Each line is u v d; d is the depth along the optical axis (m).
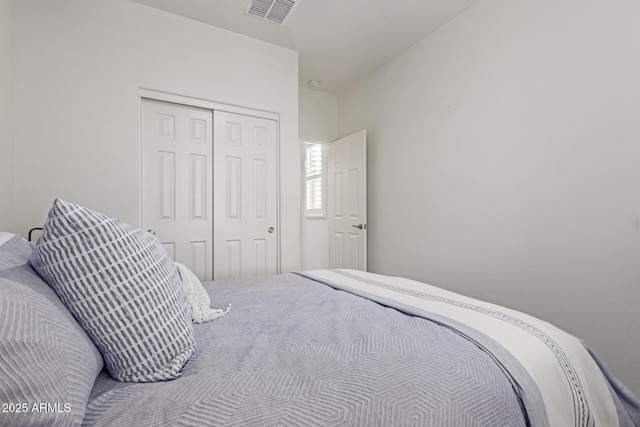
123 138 2.32
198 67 2.62
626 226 1.62
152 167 2.50
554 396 0.80
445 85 2.68
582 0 1.79
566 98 1.86
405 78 3.12
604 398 0.92
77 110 2.18
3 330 0.47
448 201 2.66
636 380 1.58
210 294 1.52
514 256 2.14
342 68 3.49
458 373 0.74
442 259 2.71
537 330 0.97
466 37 2.49
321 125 4.12
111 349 0.72
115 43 2.30
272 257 3.00
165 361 0.76
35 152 2.05
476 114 2.41
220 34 2.72
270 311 1.24
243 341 0.94
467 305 1.23
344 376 0.71
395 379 0.71
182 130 2.61
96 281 0.70
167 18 2.49
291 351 0.85
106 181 2.26
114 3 2.31
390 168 3.32
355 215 3.67
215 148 2.73
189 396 0.63
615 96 1.66
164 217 2.54
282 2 2.39
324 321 1.10
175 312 0.83
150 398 0.63
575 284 1.82
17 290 0.56
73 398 0.52
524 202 2.08
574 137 1.82
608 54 1.68
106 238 0.73
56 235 0.69
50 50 2.10
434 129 2.79
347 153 3.82
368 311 1.20
